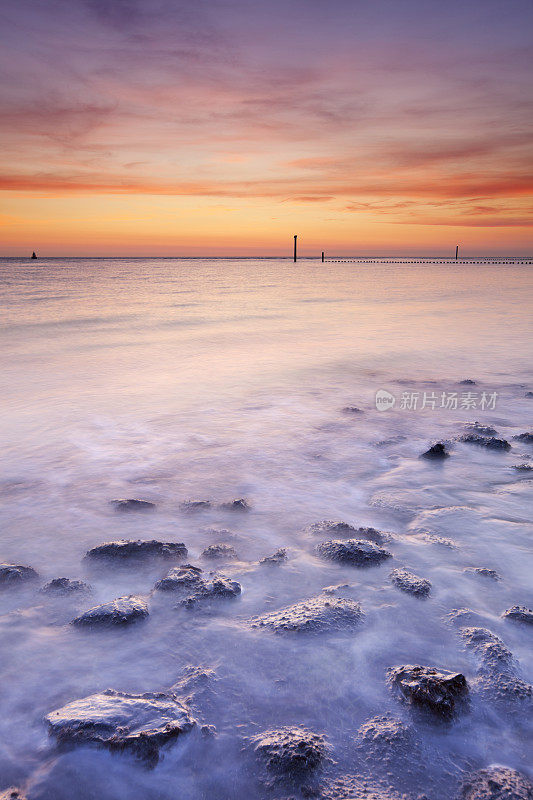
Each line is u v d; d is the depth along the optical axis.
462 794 1.76
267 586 3.11
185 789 1.79
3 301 26.83
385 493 4.56
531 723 2.07
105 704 2.07
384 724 2.06
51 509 4.23
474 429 6.33
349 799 1.74
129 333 15.86
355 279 54.62
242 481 4.85
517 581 3.17
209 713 2.11
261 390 8.62
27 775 1.82
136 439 6.10
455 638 2.61
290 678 2.32
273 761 1.86
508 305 24.30
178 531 3.87
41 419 6.91
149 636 2.62
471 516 4.06
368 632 2.64
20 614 2.80
